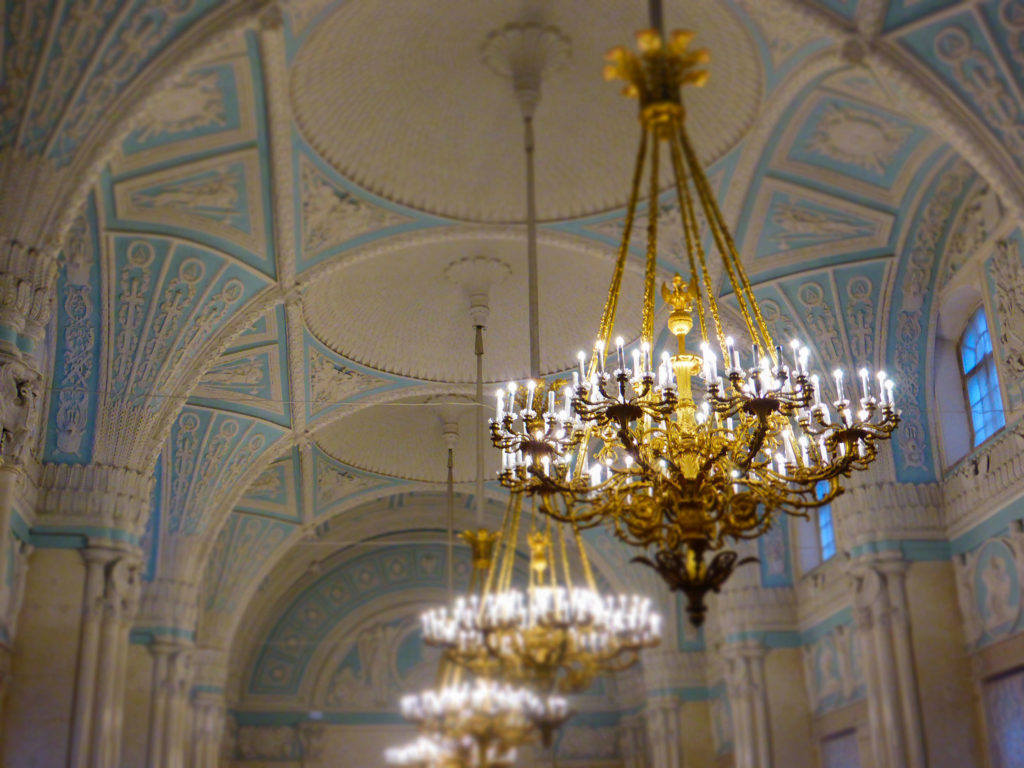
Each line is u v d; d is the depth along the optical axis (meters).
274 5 9.41
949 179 12.45
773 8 9.80
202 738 21.25
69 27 8.80
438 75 11.57
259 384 16.27
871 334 13.66
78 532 12.59
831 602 17.20
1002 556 12.26
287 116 11.27
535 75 11.28
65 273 12.50
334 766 27.86
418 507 25.95
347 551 28.53
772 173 12.39
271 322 14.99
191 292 12.96
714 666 22.12
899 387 13.73
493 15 10.84
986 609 12.60
